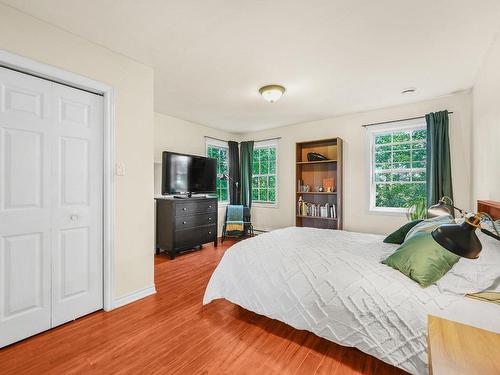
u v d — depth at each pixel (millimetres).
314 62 2449
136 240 2438
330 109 3939
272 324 2014
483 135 2455
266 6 1687
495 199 2061
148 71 2547
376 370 1491
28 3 1651
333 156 4371
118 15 1780
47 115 1904
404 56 2322
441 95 3303
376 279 1522
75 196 2057
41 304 1869
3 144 1707
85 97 2125
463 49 2193
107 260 2217
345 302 1534
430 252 1463
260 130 5434
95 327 1949
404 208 3799
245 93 3295
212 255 4039
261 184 5574
